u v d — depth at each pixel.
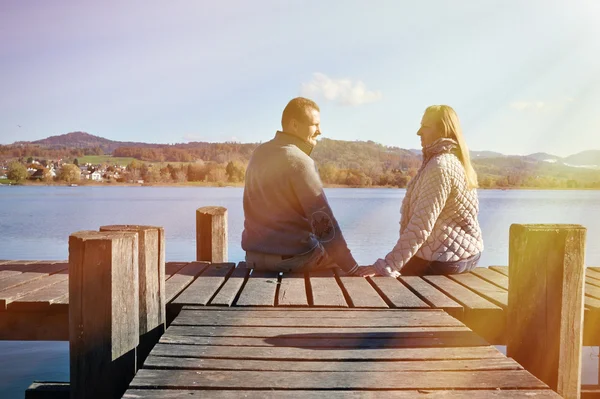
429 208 4.62
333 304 3.82
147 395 2.39
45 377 7.89
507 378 2.57
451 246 4.82
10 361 8.70
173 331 3.26
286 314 3.64
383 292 4.17
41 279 4.55
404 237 4.69
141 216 44.22
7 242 24.56
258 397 2.38
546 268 3.29
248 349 2.96
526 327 3.33
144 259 3.43
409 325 3.39
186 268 5.36
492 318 3.73
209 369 2.69
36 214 46.72
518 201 90.75
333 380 2.55
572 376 3.31
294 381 2.54
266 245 4.88
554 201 91.75
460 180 4.73
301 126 4.87
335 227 4.70
